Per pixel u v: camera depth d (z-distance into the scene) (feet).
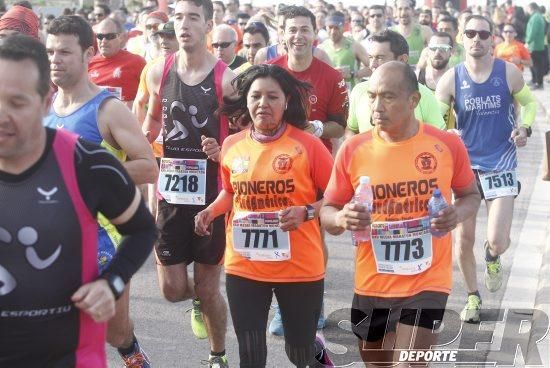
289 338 17.06
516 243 30.68
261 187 16.69
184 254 20.34
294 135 16.78
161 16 39.70
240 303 16.79
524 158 47.50
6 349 10.80
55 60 16.42
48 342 10.86
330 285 26.43
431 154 15.46
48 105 10.79
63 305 10.85
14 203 10.57
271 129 16.74
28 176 10.62
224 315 20.16
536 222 33.71
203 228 17.87
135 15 74.49
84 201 10.80
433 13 90.94
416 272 15.47
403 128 15.43
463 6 130.52
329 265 28.81
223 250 19.99
